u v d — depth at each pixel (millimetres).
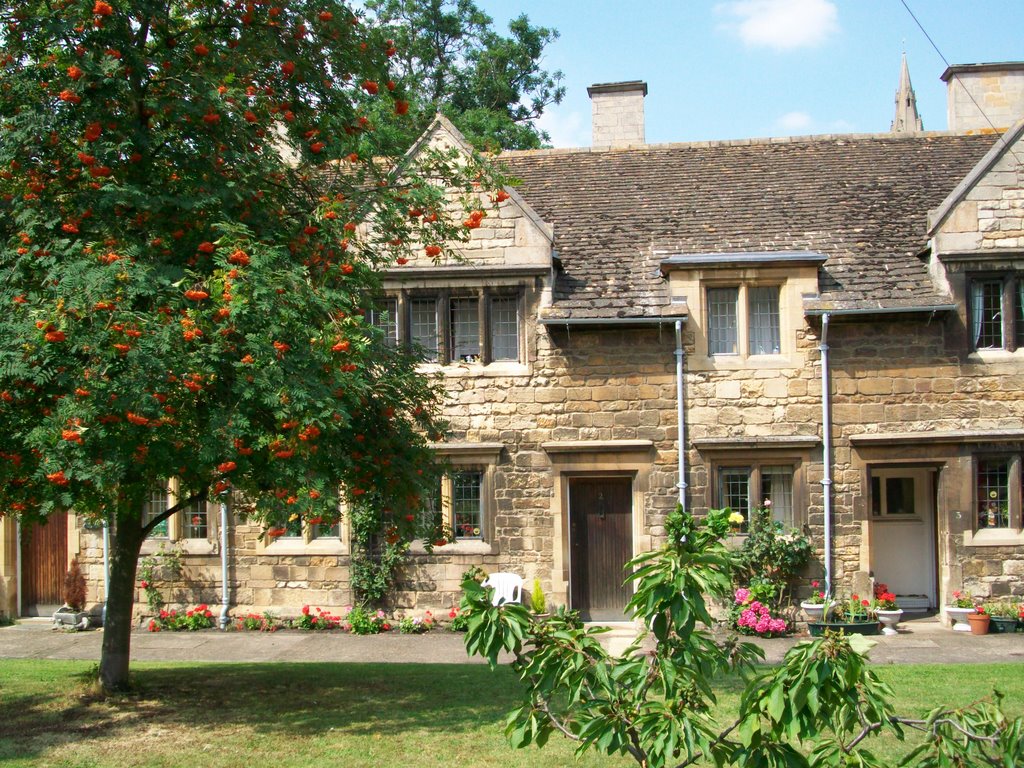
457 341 15117
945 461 14367
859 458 14477
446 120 15164
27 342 7316
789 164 17344
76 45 8281
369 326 8586
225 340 7621
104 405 7262
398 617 15000
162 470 8070
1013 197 14422
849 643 4590
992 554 14273
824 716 4633
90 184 8258
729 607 14203
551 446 14680
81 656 13273
